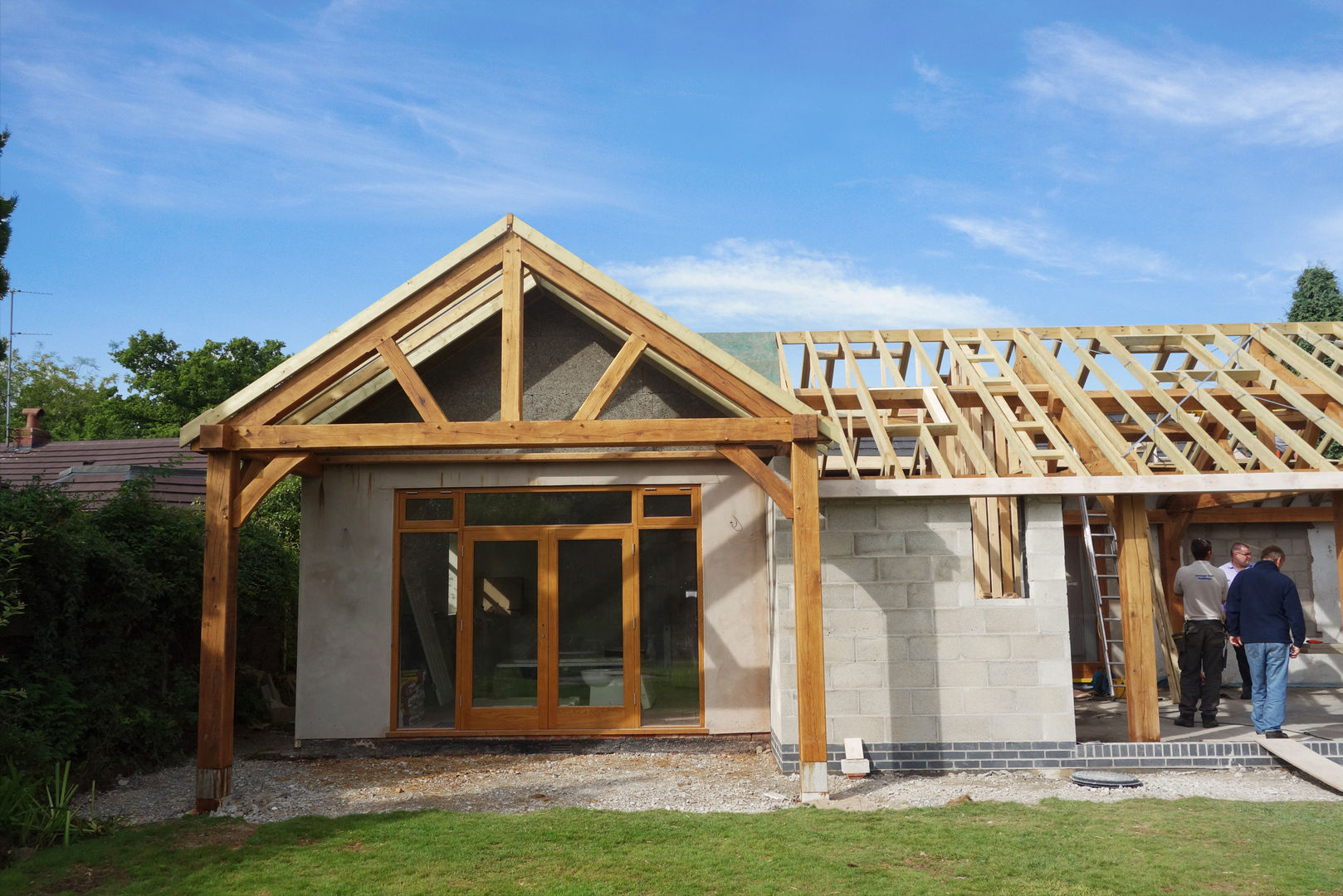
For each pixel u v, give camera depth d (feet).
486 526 33.12
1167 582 43.83
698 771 28.89
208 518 25.02
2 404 152.66
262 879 18.17
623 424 24.66
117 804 25.13
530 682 32.50
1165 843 20.02
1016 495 27.86
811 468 24.82
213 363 122.83
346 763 30.99
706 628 32.50
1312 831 20.86
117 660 28.55
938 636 27.91
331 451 32.32
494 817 22.76
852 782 26.50
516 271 25.44
